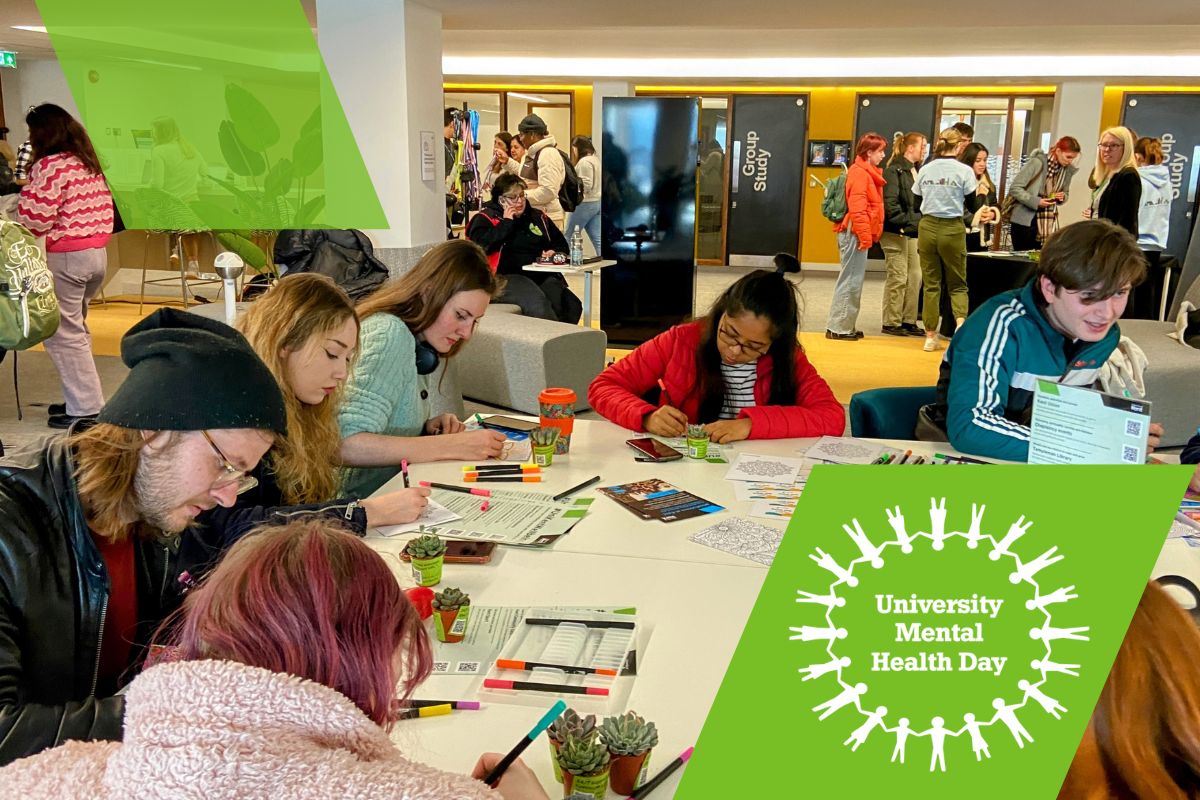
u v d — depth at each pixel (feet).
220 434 4.00
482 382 14.58
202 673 2.34
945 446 8.20
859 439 8.45
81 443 4.03
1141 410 5.15
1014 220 26.91
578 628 4.72
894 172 24.95
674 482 7.23
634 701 4.15
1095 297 7.14
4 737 3.35
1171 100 36.09
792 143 40.16
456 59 32.42
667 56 30.86
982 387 7.80
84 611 4.10
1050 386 5.61
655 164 22.61
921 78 35.22
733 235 41.68
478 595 5.21
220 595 2.56
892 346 24.23
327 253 14.82
